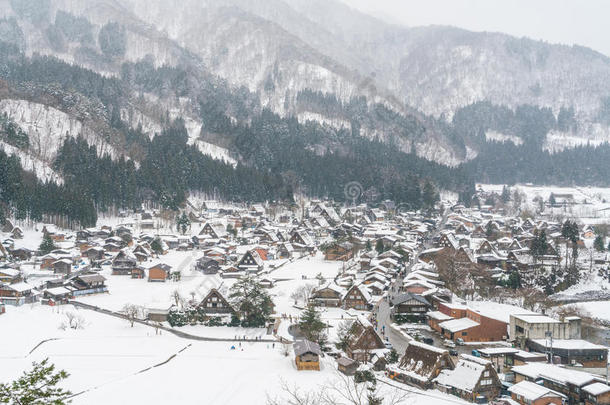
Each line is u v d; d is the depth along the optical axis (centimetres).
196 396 6400
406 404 5956
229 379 7031
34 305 10900
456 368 6706
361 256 14775
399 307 10200
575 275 13350
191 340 9019
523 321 8412
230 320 9994
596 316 10769
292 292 11862
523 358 7369
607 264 14162
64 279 12744
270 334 9362
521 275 13550
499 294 12019
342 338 8462
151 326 9775
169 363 7731
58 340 8719
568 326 8300
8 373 7088
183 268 14812
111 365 7612
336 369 7462
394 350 7750
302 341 7994
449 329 8912
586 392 6025
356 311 10681
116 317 10256
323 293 11075
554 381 6397
